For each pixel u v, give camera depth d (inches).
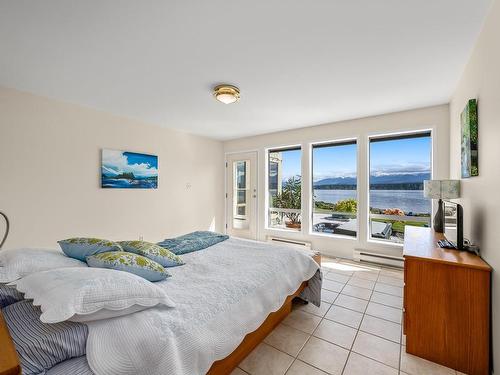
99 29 66.6
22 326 38.4
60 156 118.0
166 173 168.2
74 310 36.0
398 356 69.1
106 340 37.9
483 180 67.6
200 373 45.2
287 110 133.6
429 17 62.2
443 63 84.7
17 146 105.3
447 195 93.7
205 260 84.0
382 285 116.3
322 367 64.6
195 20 63.2
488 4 58.1
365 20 63.3
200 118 148.3
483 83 66.6
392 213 144.6
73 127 122.6
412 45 74.2
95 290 39.7
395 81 98.7
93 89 106.1
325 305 97.7
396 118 136.9
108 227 136.4
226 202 213.9
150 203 157.9
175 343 42.7
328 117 146.6
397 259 134.9
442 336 65.7
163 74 92.9
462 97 92.5
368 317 88.8
